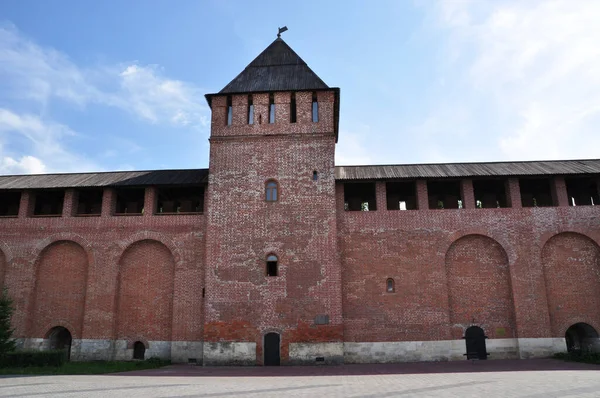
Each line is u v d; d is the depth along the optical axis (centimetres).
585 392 1071
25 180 2533
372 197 2652
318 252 2167
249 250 2188
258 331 2081
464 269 2244
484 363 1970
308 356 2041
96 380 1482
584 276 2211
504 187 2511
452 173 2328
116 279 2284
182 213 2344
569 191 2566
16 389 1239
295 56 2653
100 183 2412
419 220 2280
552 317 2166
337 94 2456
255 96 2425
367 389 1190
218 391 1174
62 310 2294
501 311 2186
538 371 1616
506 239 2238
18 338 2247
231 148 2344
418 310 2172
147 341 2223
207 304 2125
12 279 2327
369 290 2206
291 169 2291
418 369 1786
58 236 2361
